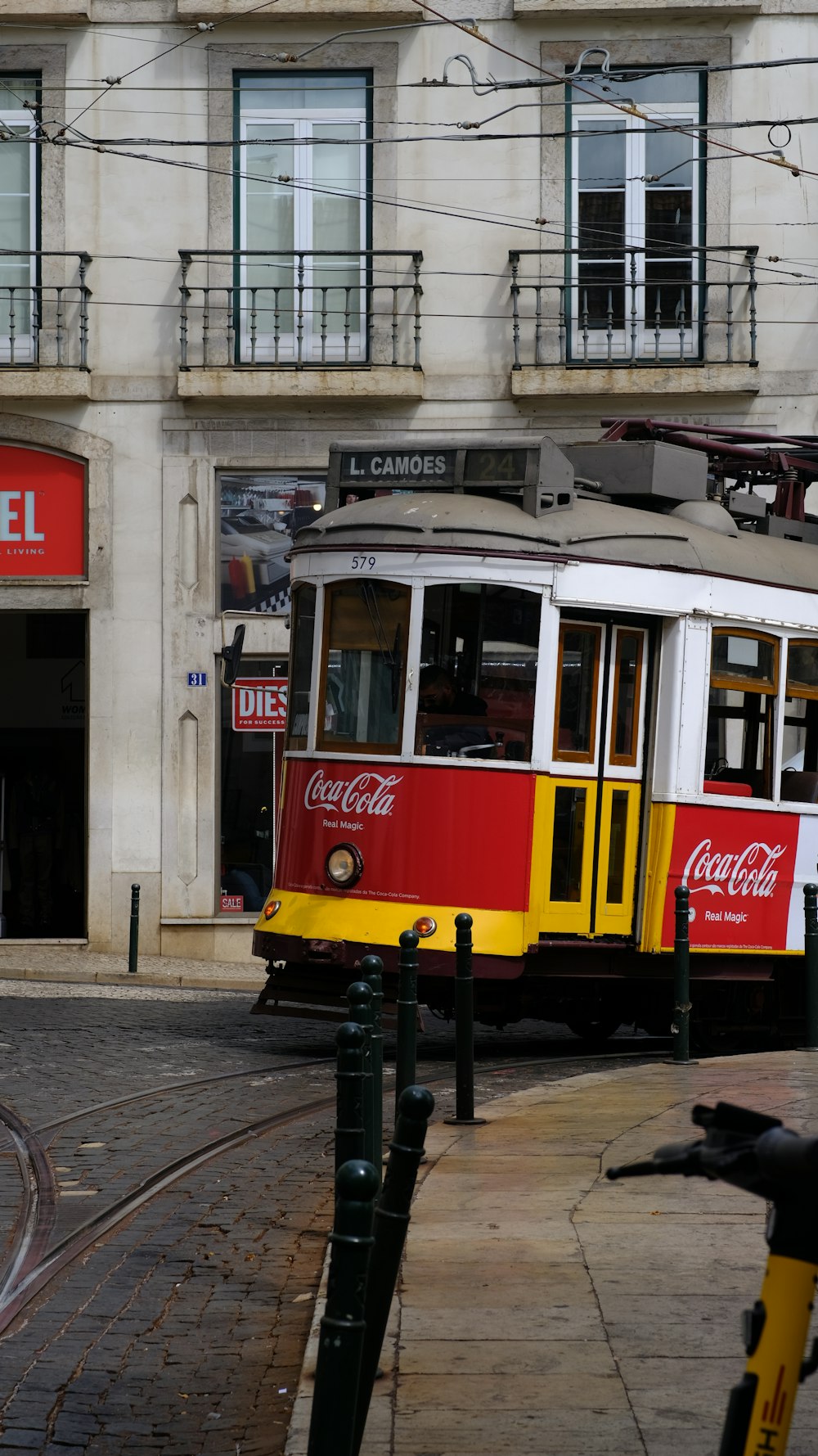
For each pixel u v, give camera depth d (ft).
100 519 68.64
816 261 67.77
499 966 38.32
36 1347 18.98
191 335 68.08
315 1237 23.86
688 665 41.04
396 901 38.81
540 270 68.13
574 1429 14.79
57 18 68.08
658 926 40.60
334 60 68.08
